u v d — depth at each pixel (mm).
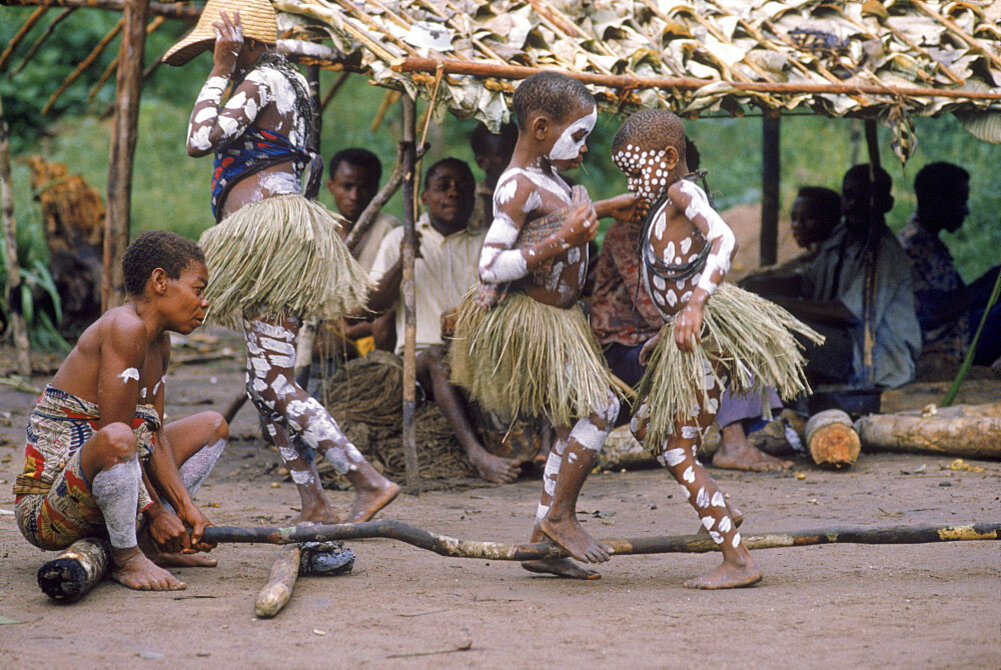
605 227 21391
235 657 5207
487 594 6387
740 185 24172
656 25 10039
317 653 5266
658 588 6551
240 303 7402
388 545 7875
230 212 7688
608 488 10000
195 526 6445
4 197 14867
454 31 9125
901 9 11000
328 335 11023
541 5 9742
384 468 10469
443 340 10727
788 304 11953
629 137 6477
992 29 10719
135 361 6336
